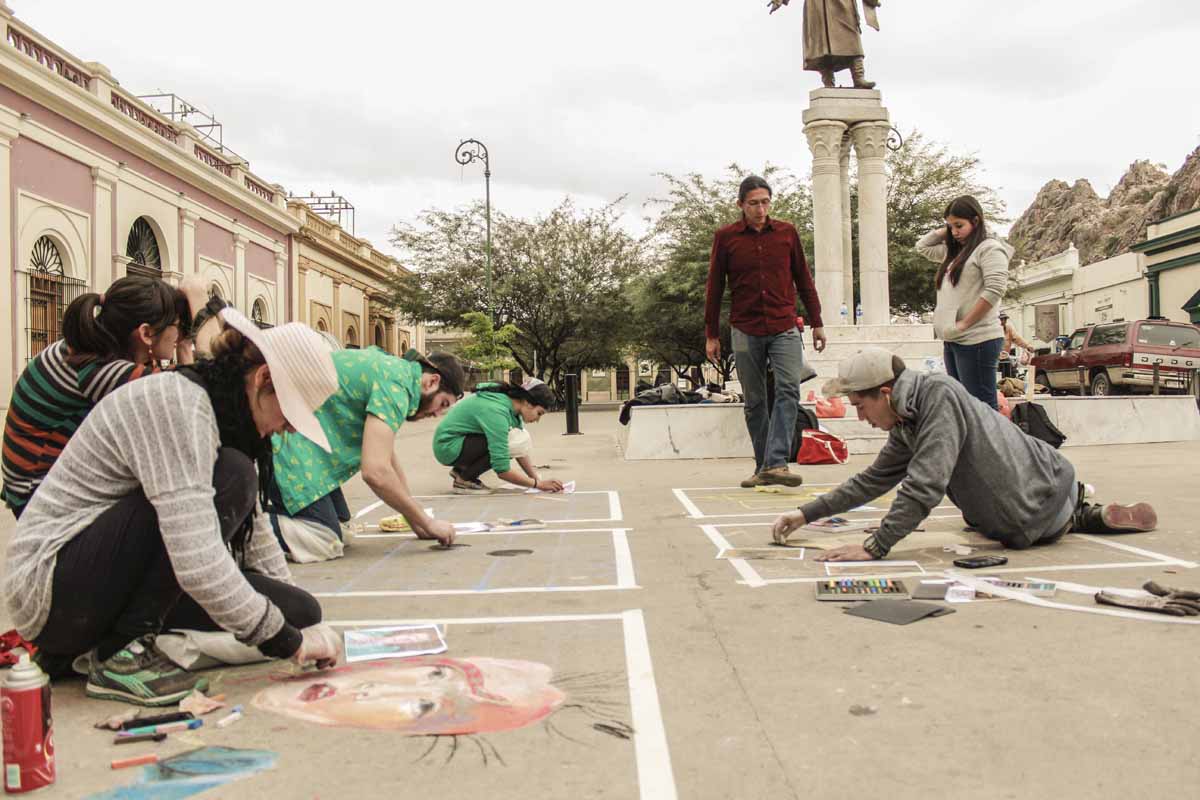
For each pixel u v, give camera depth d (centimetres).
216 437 223
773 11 1225
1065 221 9094
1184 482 626
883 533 367
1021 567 353
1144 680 216
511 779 169
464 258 3512
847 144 1226
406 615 301
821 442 818
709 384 1396
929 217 2784
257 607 218
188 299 386
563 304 3456
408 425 2088
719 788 163
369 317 3766
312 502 407
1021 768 169
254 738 192
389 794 164
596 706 208
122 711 213
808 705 205
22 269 1518
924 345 1074
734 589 326
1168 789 159
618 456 1030
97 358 274
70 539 214
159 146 1950
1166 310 3428
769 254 645
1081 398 1030
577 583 345
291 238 2864
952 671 226
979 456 372
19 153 1512
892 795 159
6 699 165
